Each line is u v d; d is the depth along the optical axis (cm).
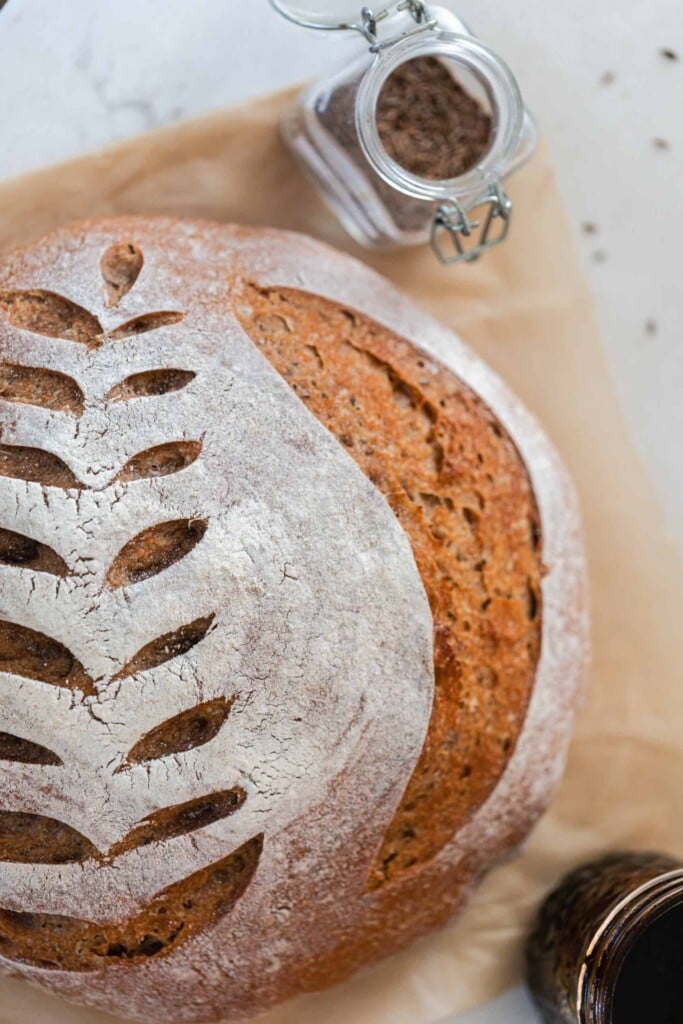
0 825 51
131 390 52
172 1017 54
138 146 58
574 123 62
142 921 52
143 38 59
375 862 53
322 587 51
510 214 58
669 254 63
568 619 56
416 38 52
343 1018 58
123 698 50
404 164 56
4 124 58
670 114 62
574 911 58
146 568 51
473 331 61
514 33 61
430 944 59
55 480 51
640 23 62
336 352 54
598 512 61
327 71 58
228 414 52
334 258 57
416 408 54
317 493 52
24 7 58
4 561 51
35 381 52
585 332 61
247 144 59
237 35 59
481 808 54
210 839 51
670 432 63
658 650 61
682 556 62
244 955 52
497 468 55
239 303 54
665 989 54
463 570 53
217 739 51
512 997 59
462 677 53
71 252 54
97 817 50
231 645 51
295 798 51
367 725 52
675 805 61
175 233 55
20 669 51
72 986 53
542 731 56
